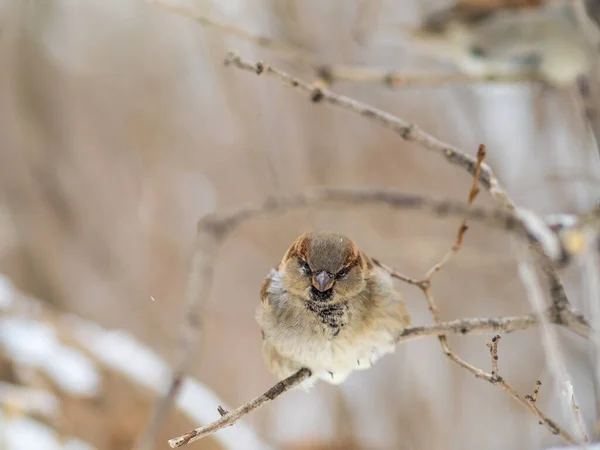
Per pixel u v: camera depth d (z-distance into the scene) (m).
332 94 3.13
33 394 3.37
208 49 3.47
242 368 4.22
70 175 4.17
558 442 3.46
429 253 3.47
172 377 3.27
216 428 3.06
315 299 3.12
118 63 4.21
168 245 4.24
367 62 3.77
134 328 4.14
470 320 3.10
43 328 3.42
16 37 4.00
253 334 4.29
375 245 3.48
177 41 4.23
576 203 3.42
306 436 3.67
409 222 3.71
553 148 3.47
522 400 3.07
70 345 3.42
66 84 4.14
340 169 3.65
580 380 3.43
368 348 3.12
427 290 3.12
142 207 4.25
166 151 4.25
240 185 4.11
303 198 3.31
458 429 3.59
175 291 4.21
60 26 4.15
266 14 3.47
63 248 4.18
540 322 3.06
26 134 4.07
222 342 4.27
